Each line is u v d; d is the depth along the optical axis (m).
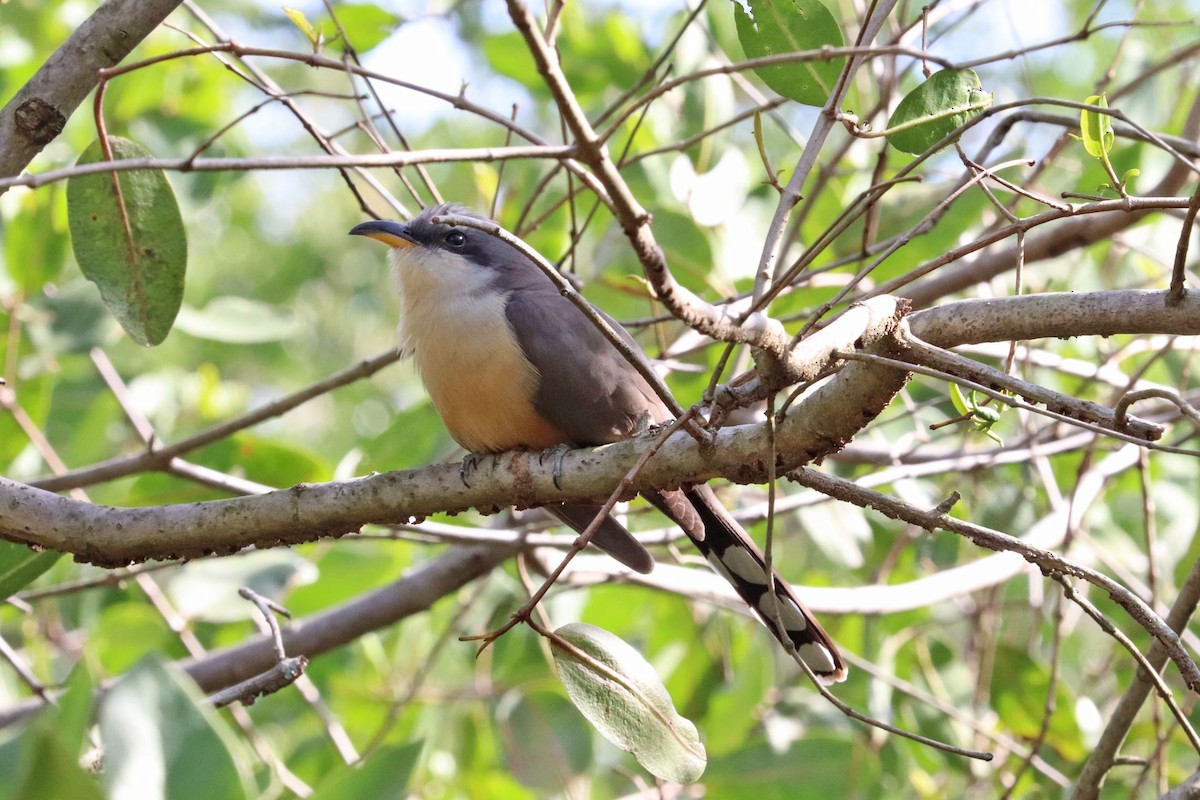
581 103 13.00
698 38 11.83
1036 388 5.47
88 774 4.14
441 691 11.27
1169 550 12.05
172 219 7.38
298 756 10.95
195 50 6.35
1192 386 12.59
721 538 8.27
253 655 10.19
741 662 11.45
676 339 11.07
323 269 19.62
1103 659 12.51
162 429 13.58
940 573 10.23
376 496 6.79
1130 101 13.32
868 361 5.63
